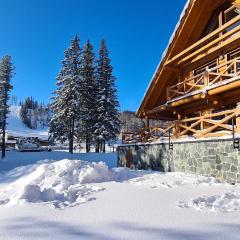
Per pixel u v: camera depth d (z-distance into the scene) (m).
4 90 45.00
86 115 42.72
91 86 44.22
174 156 15.32
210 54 17.33
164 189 9.05
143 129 19.86
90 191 8.95
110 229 5.39
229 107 16.77
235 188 9.18
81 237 5.03
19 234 5.27
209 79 16.89
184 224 5.54
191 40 19.27
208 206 6.80
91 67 45.28
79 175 10.82
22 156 37.00
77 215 6.36
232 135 11.77
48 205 7.25
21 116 174.00
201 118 14.34
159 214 6.22
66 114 41.12
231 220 5.71
